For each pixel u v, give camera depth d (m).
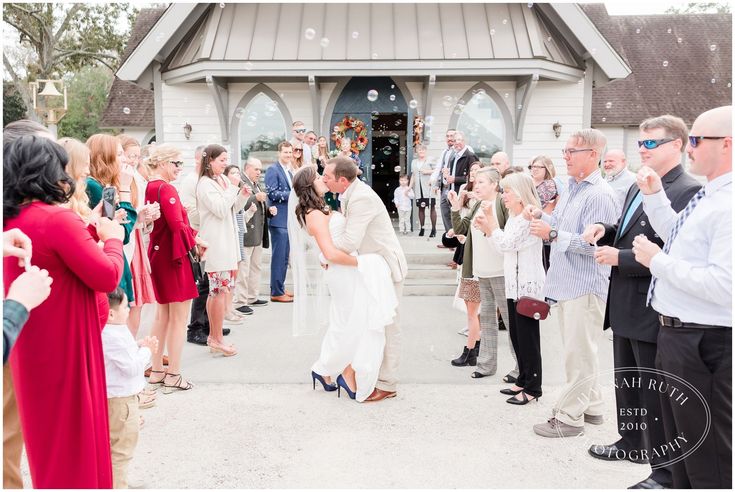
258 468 3.01
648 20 18.86
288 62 9.95
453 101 11.02
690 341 2.27
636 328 2.85
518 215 3.76
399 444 3.30
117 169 3.44
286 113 11.04
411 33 10.28
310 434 3.44
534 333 3.85
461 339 5.61
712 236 2.22
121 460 2.62
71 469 2.08
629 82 17.17
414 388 4.25
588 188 3.37
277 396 4.08
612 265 2.89
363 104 11.08
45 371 2.05
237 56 10.00
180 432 3.46
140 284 3.99
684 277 2.19
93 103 28.25
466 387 4.27
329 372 4.10
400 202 10.95
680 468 2.43
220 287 4.90
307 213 4.01
